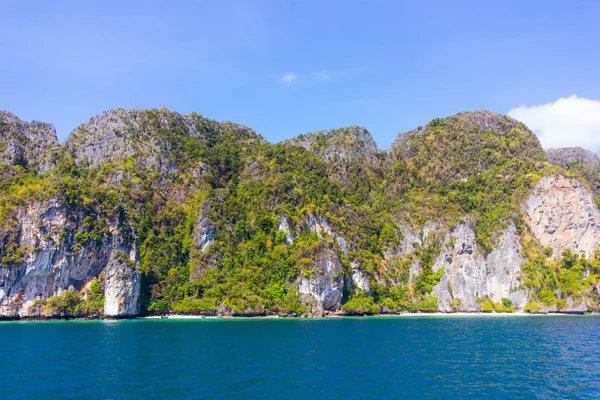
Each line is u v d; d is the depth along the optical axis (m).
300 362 69.25
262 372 62.41
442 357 74.06
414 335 101.62
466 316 167.62
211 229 177.75
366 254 183.50
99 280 150.88
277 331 108.88
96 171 192.38
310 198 193.25
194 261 171.38
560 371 64.62
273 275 164.00
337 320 144.88
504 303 180.00
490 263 186.62
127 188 179.75
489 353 78.00
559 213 197.88
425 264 189.38
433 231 196.88
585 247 195.12
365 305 165.50
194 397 50.88
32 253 141.75
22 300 140.88
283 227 178.88
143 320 142.50
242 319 147.75
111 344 86.19
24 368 64.75
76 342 88.75
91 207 156.25
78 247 148.38
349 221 192.75
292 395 51.91
